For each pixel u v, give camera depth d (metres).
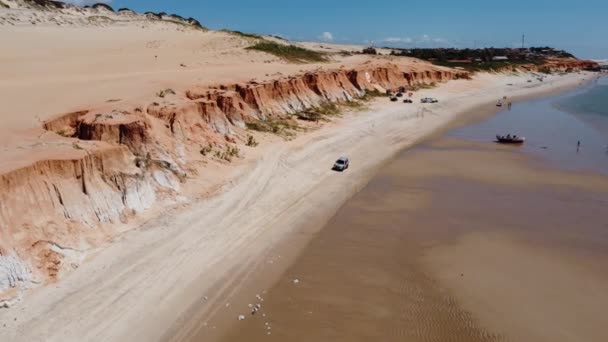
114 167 27.58
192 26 123.00
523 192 36.69
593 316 21.05
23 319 18.45
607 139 55.16
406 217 31.62
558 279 24.05
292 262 25.20
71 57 72.44
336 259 25.75
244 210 30.50
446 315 21.00
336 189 36.38
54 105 37.56
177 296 21.09
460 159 46.06
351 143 49.66
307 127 53.56
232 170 36.56
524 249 27.25
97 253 23.20
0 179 21.47
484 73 138.50
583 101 92.81
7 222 20.98
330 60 118.94
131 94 42.50
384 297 22.30
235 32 117.94
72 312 19.17
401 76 99.00
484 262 25.72
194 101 41.38
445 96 90.69
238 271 23.72
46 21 97.50
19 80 49.69
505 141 53.28
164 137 34.44
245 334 19.30
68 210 23.94
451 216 31.88
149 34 103.44
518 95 102.19
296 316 20.66
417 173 41.31
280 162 40.19
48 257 21.50
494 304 21.86
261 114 52.19
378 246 27.42
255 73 65.44
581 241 28.33
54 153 25.64
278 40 136.12
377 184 38.09
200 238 26.22
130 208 27.09
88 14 110.81
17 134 29.92
